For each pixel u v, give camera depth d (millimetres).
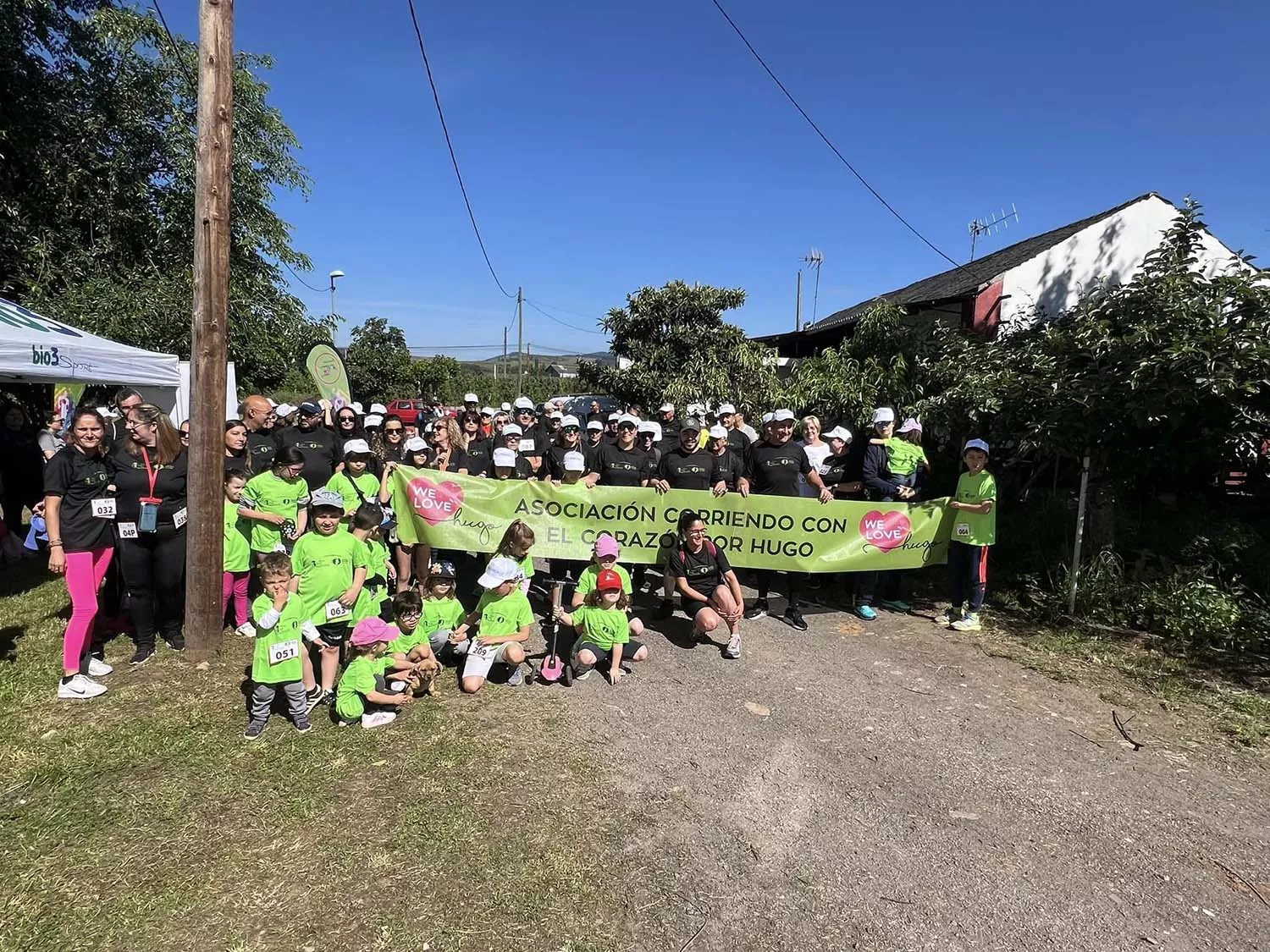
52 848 2986
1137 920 2736
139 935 2531
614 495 6035
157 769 3611
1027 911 2770
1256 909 2809
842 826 3301
